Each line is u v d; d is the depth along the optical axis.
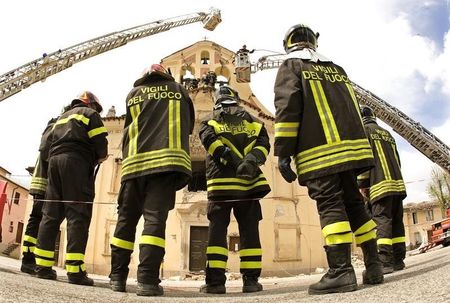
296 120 2.74
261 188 4.05
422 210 40.81
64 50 22.67
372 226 2.71
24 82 20.95
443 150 22.08
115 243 3.26
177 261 16.66
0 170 26.81
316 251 18.81
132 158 3.29
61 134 4.23
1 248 28.25
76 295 2.28
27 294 1.89
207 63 24.75
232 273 15.84
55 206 4.15
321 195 2.58
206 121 4.15
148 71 3.69
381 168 4.67
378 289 2.03
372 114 5.23
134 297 2.62
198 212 17.28
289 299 2.18
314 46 3.10
